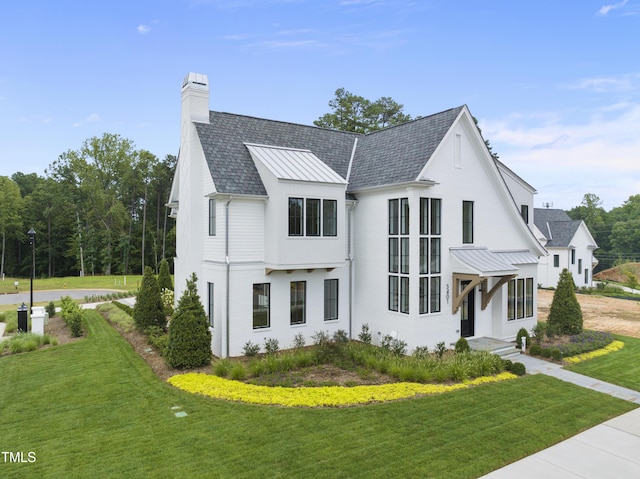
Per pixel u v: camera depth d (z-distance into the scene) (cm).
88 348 1878
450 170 1952
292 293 1920
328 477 882
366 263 2066
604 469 970
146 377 1480
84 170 6694
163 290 2761
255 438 1040
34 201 7306
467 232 2053
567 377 1619
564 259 4781
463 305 2078
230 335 1748
